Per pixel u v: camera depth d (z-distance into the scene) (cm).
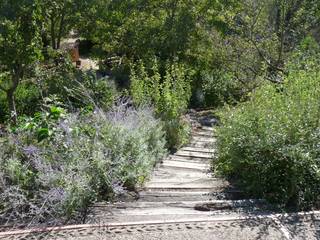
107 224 427
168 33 1636
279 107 602
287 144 534
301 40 1460
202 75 1560
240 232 416
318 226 432
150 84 1123
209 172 724
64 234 408
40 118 594
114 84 1291
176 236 405
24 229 430
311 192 493
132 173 567
